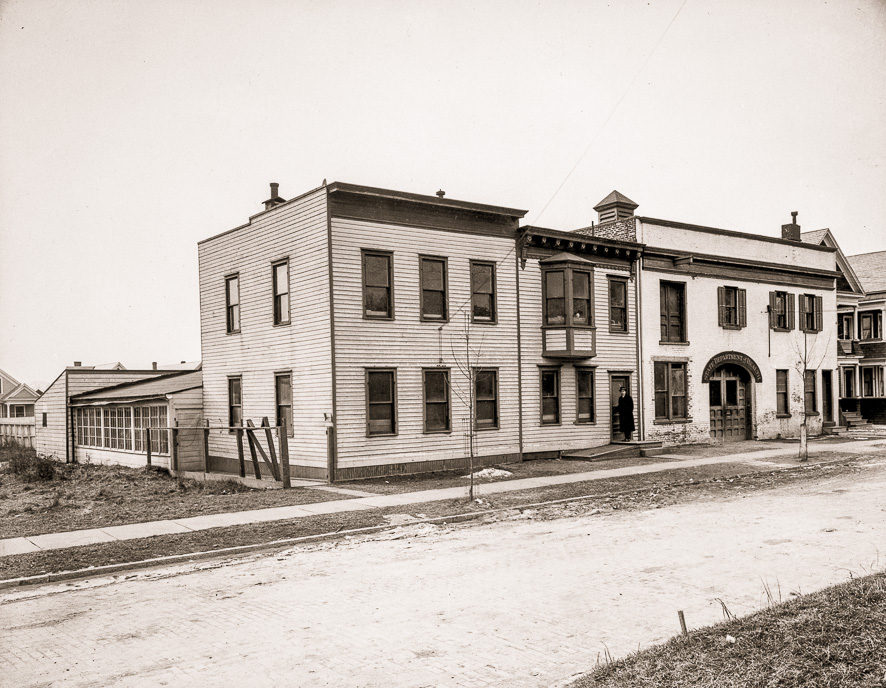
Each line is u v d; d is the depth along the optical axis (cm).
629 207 2852
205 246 2620
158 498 1784
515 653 670
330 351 1969
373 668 644
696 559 1009
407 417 2089
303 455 2091
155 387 2888
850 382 4062
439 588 902
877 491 1608
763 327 3094
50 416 3566
